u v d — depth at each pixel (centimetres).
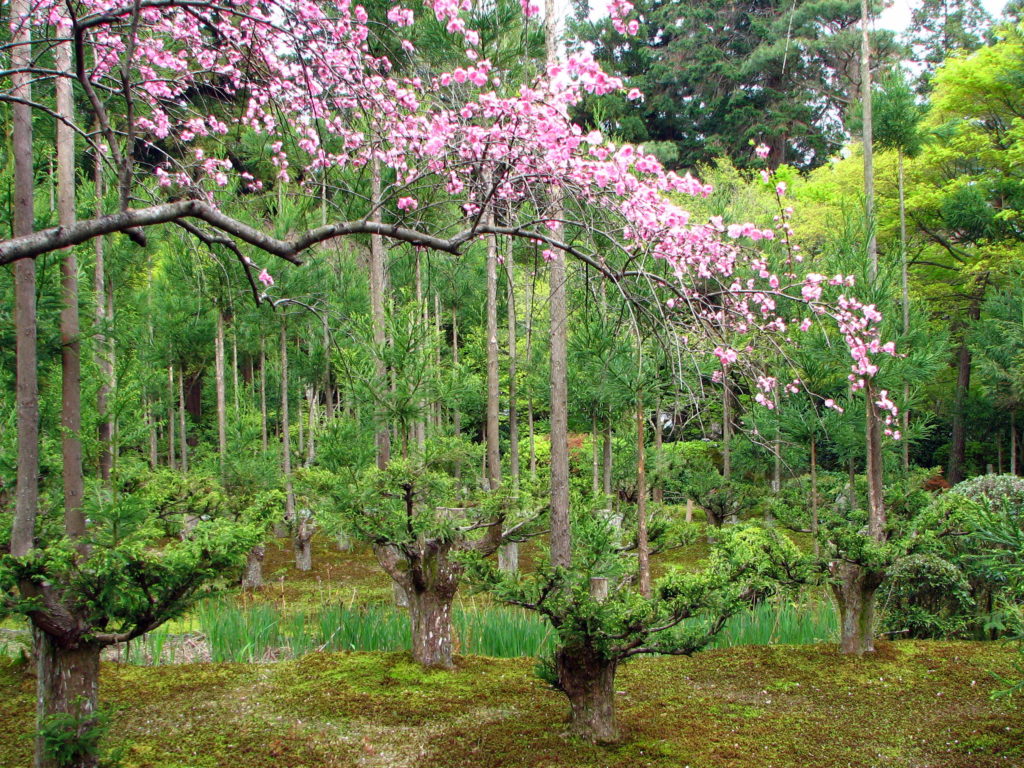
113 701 625
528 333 578
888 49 1947
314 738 549
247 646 770
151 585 448
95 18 314
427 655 718
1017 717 584
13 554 466
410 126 480
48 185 662
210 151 673
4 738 536
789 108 2355
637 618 514
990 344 1484
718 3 2548
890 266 819
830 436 898
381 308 904
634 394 805
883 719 588
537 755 514
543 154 423
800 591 842
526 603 525
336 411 1435
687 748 528
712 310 470
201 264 511
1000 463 1748
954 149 1667
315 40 385
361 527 699
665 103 2583
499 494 735
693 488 1431
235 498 1041
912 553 768
